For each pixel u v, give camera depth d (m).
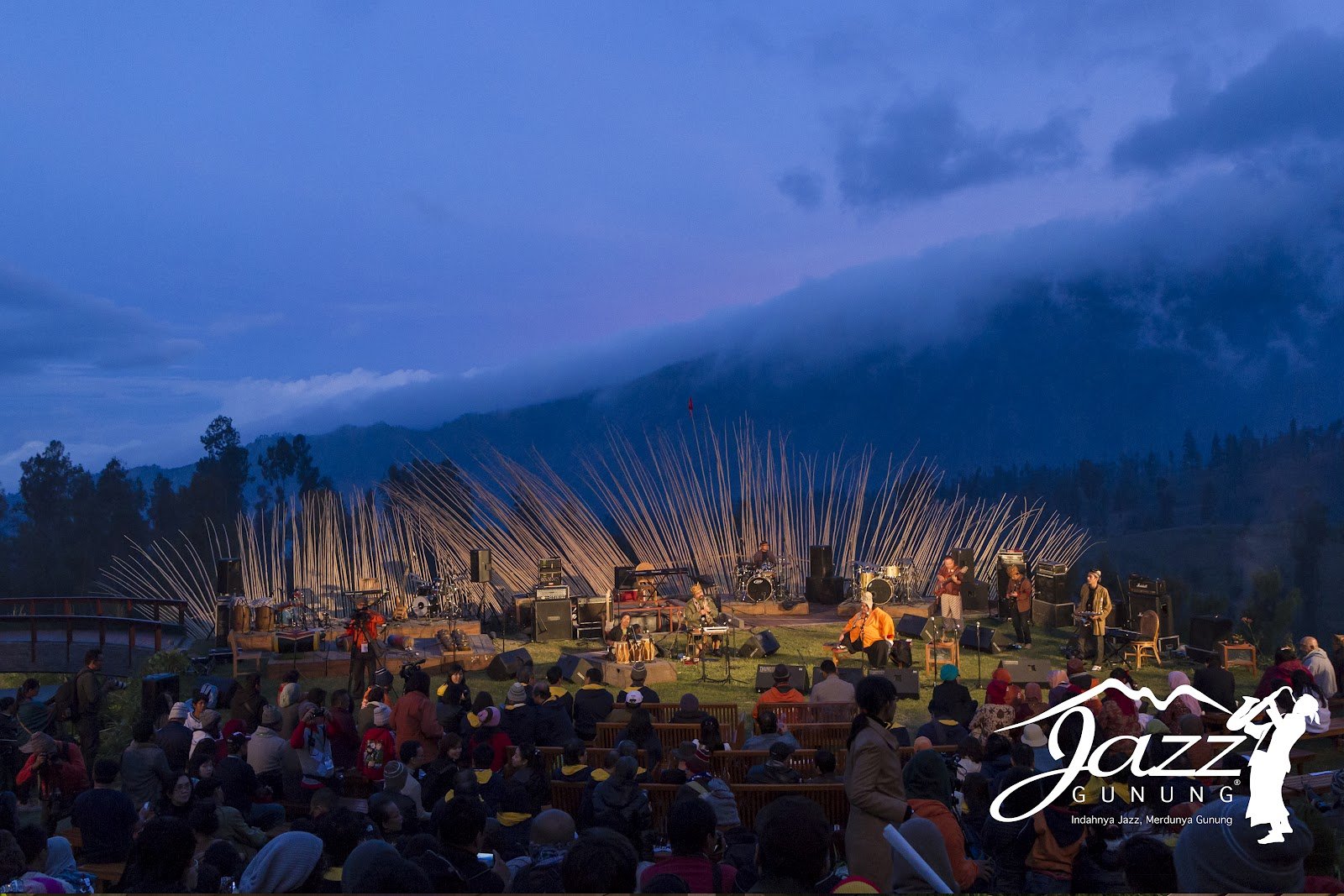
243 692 13.33
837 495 29.89
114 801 8.38
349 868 5.45
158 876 5.76
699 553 29.11
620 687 19.00
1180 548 75.69
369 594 22.95
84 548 67.25
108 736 15.30
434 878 5.77
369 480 29.03
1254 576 20.95
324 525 26.89
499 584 27.28
